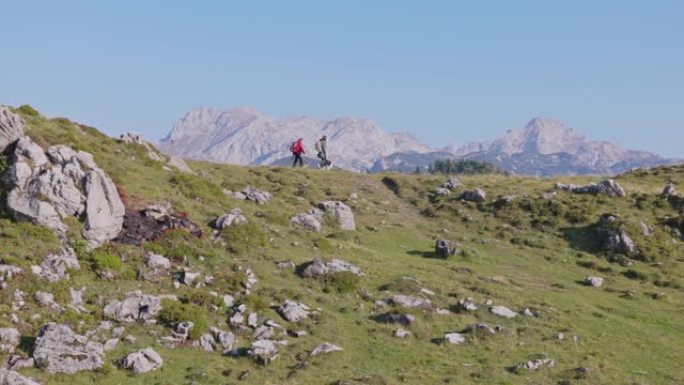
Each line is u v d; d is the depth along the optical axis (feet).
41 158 142.72
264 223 184.14
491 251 213.25
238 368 111.45
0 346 101.14
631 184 282.77
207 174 242.99
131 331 115.44
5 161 140.77
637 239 214.48
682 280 191.42
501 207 253.44
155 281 132.57
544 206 248.52
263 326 125.49
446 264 188.75
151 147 219.41
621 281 190.80
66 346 103.14
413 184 291.79
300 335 125.29
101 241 137.59
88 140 195.11
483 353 126.31
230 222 164.35
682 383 121.60
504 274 187.62
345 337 127.54
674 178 295.89
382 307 143.64
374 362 118.21
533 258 208.74
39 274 120.06
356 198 261.65
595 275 195.72
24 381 92.32
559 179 306.35
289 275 151.94
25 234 128.67
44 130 174.81
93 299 120.67
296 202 235.61
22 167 137.18
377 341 127.13
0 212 132.67
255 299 133.39
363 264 170.09
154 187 172.86
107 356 106.83
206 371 107.55
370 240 208.85
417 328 134.00
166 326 118.83
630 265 203.62
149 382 102.37
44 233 129.90
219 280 138.51
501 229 234.58
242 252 156.66
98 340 110.22
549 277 190.19
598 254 212.43
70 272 124.77
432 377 113.19
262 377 108.47
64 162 146.51
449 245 199.11
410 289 153.17
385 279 160.76
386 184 295.89
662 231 224.33
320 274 152.97
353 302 144.77
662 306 169.68
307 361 115.34
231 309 130.31
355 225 224.74
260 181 267.18
